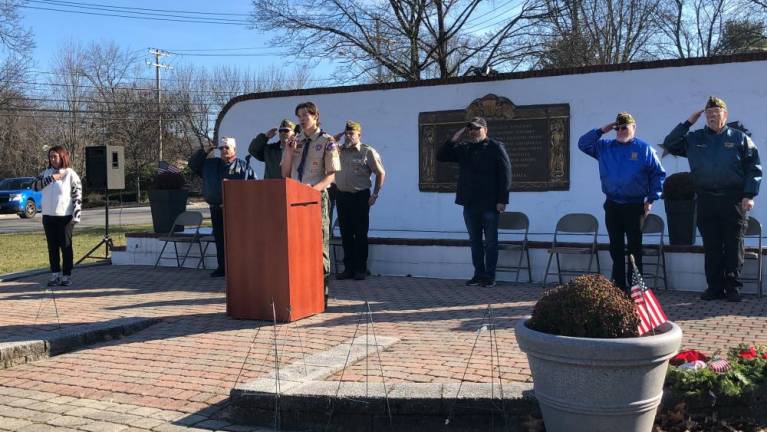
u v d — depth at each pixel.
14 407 4.54
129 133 46.19
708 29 29.36
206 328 6.51
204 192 9.94
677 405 3.89
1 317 7.13
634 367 3.25
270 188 6.61
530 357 3.51
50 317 7.08
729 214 7.34
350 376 4.74
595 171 10.50
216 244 9.99
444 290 8.54
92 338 6.17
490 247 8.80
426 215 11.66
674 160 10.06
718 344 5.51
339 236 11.13
